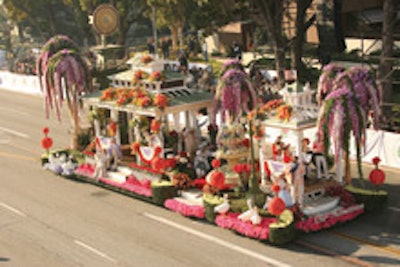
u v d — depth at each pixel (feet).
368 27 117.08
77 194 80.33
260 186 67.67
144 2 185.16
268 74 133.90
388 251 56.44
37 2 207.82
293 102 66.59
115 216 70.85
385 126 90.48
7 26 247.29
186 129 81.10
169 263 57.06
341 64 130.31
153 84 78.64
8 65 204.33
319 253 56.80
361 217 64.69
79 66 90.02
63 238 65.46
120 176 80.43
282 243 58.44
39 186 85.20
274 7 117.60
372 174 65.41
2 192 83.71
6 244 65.05
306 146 68.74
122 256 59.52
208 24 118.93
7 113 139.33
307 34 160.97
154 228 66.08
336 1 115.44
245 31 167.63
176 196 72.18
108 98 83.05
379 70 92.89
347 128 63.00
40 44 234.17
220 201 65.21
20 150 106.01
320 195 65.72
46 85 90.89
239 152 70.13
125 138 89.76
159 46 189.78
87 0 185.98
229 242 60.70
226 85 73.92
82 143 91.71
